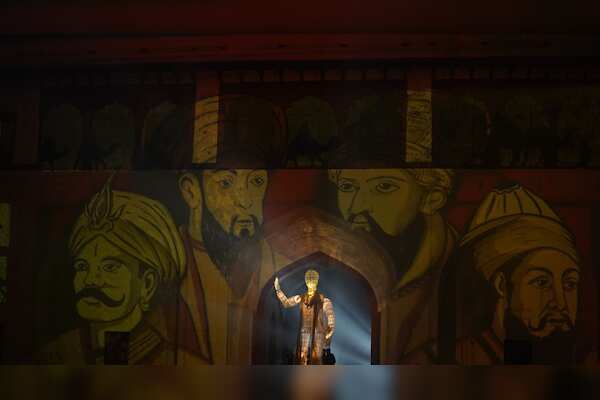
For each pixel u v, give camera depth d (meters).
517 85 10.43
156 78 10.80
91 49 10.75
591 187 10.24
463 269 10.16
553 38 10.29
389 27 10.34
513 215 10.23
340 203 10.41
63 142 10.83
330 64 10.58
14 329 10.51
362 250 10.32
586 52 10.30
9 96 10.92
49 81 10.91
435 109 10.46
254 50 10.58
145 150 10.73
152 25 10.55
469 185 10.32
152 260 10.51
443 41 10.36
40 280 10.59
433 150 10.41
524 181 10.29
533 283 10.09
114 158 10.74
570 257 10.12
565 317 10.01
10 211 10.74
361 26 10.36
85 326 10.45
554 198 10.23
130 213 10.63
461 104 10.45
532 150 10.34
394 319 10.14
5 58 10.83
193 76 10.75
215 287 10.40
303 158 10.53
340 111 10.55
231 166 10.59
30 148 10.83
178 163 10.67
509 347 9.95
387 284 10.22
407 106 10.49
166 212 10.59
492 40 10.33
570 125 10.34
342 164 10.48
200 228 10.52
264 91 10.66
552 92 10.40
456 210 10.28
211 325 10.34
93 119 10.83
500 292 10.09
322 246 10.40
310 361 10.31
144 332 10.38
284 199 10.48
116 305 10.46
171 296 10.41
